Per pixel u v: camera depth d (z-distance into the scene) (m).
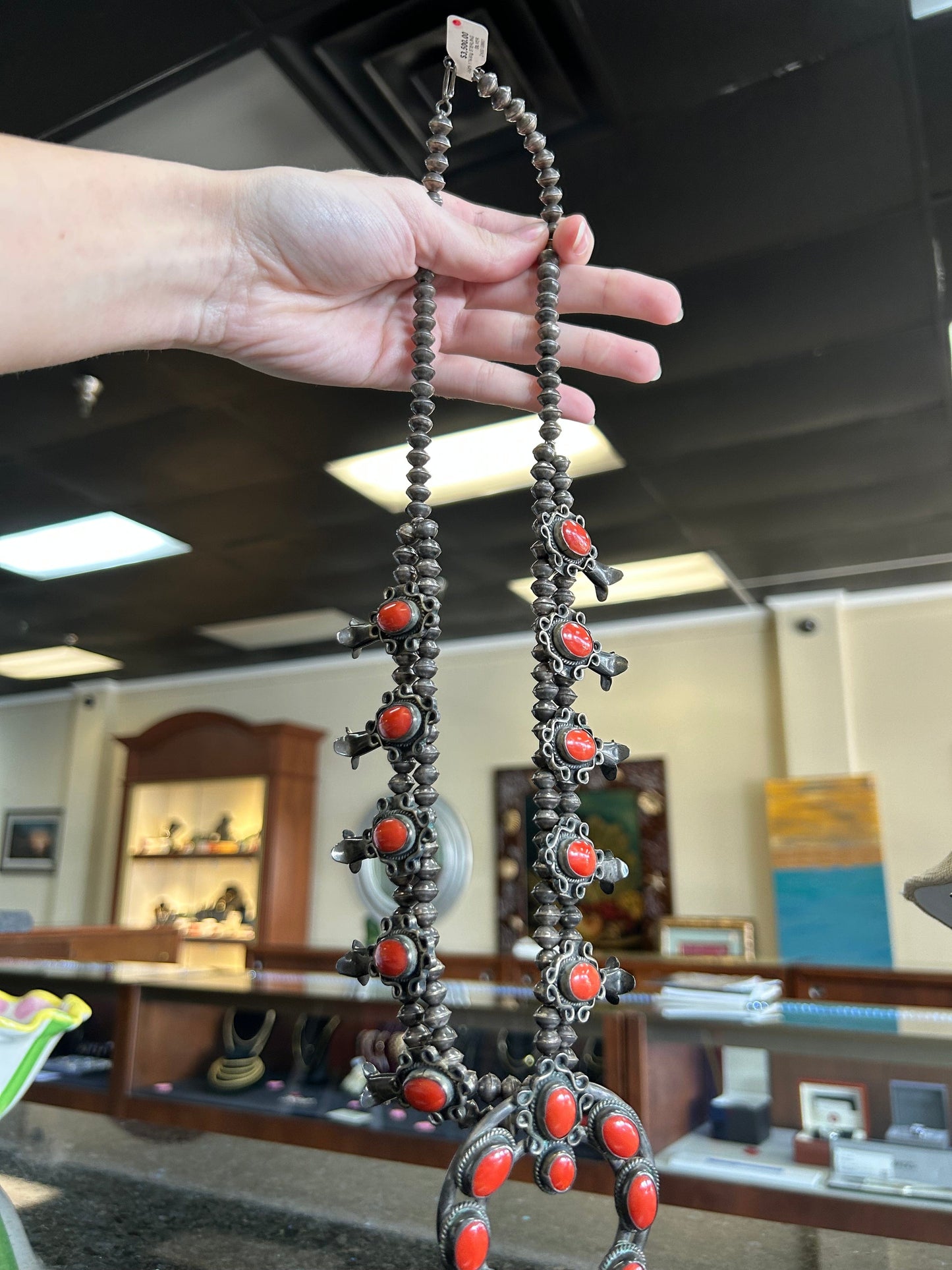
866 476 2.98
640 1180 0.43
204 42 1.47
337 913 4.96
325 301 0.64
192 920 5.19
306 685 5.44
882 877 3.79
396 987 0.44
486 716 4.89
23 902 6.00
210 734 5.21
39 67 1.52
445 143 0.64
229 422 2.60
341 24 1.43
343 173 0.61
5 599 4.25
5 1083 0.68
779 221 1.84
